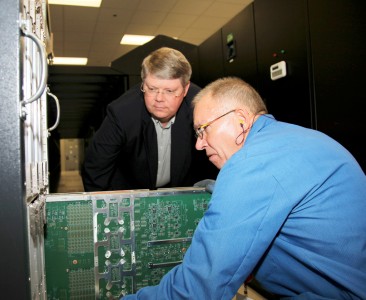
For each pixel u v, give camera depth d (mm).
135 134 1646
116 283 1117
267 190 757
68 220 1089
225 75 2529
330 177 813
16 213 640
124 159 1821
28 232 697
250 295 1331
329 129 1645
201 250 784
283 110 1864
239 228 735
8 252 640
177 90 1409
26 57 758
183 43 3053
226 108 938
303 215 789
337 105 1670
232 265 729
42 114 1076
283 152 812
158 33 5922
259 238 740
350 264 790
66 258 1088
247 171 782
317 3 1656
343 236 782
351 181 831
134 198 1131
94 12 5000
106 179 1729
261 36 2037
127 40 6195
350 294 785
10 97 630
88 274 1101
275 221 750
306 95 1668
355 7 1733
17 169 638
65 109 4906
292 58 1767
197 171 1953
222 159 990
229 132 937
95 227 1098
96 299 1103
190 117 1669
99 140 1675
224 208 761
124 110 1611
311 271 823
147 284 1144
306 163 802
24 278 649
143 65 1424
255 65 2121
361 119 1721
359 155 1699
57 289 1084
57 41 6141
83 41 6172
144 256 1142
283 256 854
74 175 14242
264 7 1992
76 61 7371
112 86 3441
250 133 931
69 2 4684
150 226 1147
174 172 1807
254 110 960
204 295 744
